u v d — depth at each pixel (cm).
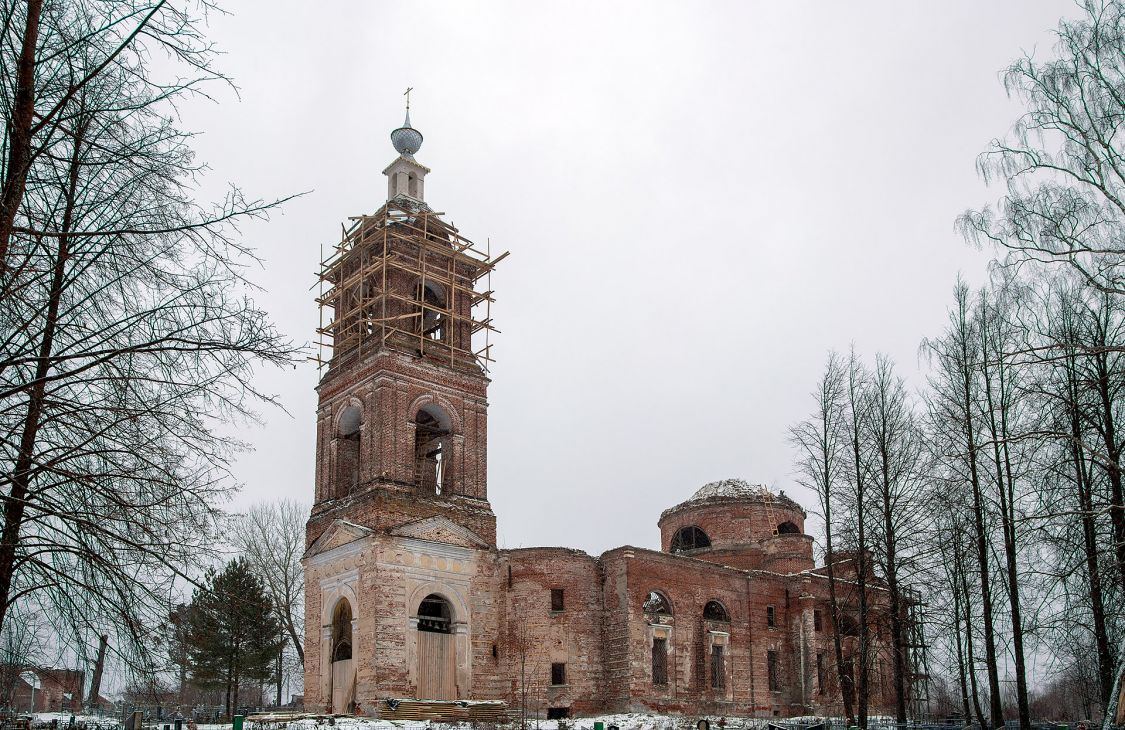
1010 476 2967
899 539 3866
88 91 1282
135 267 1334
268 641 5622
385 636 4328
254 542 5906
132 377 1273
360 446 4900
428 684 4484
